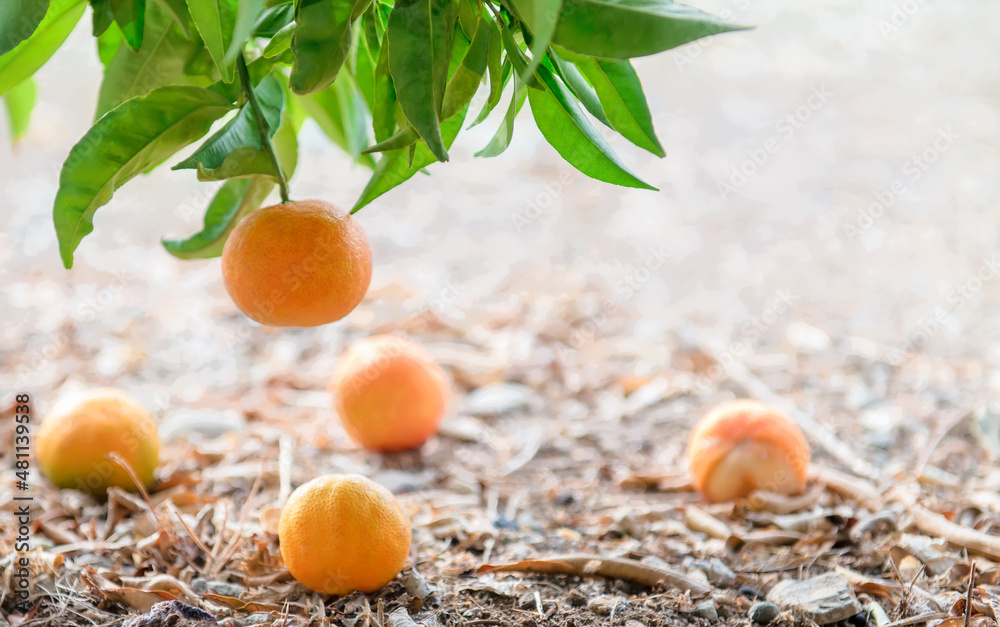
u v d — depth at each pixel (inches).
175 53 48.4
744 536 53.0
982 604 49.7
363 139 51.3
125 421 54.5
